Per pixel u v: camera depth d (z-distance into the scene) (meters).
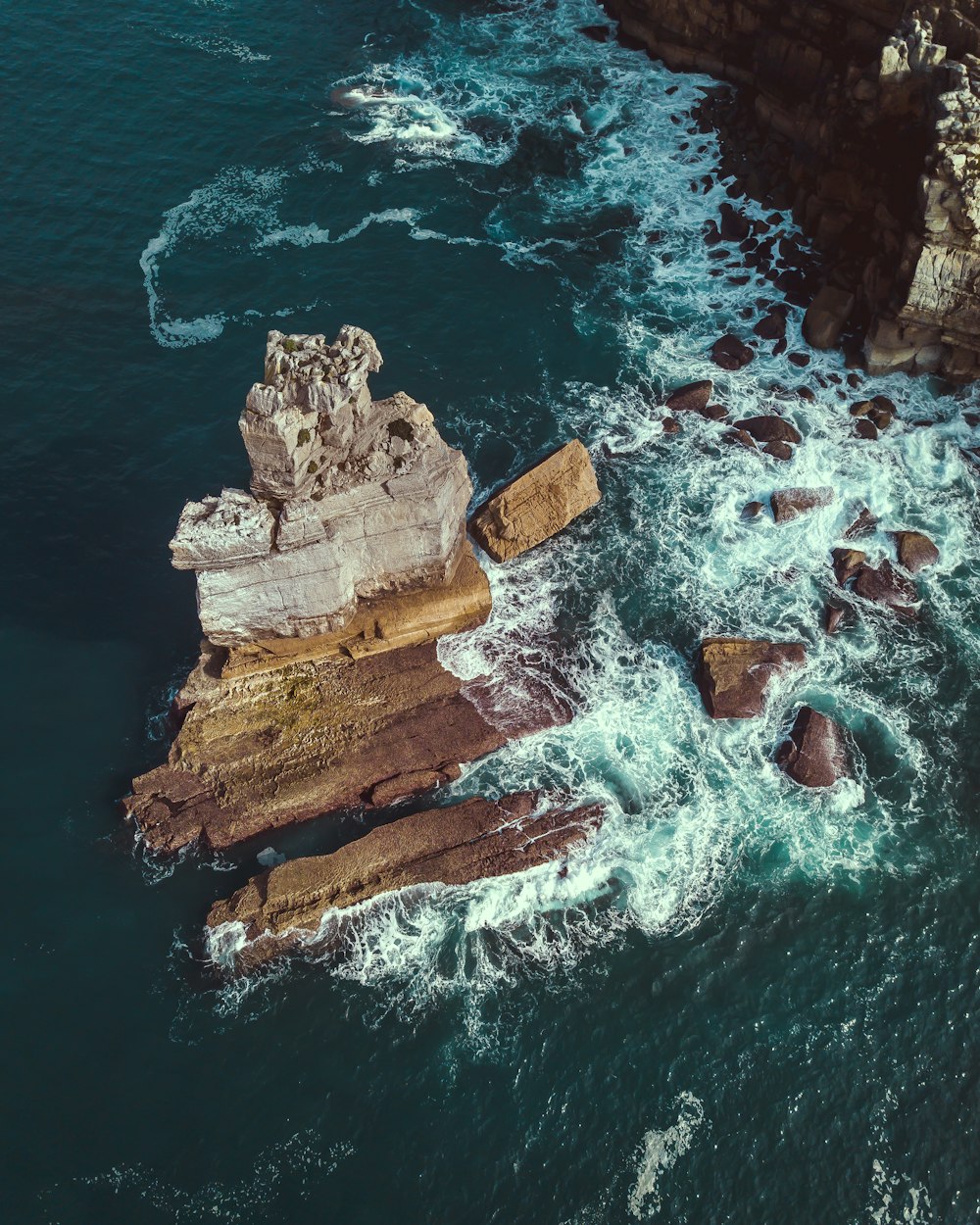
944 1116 34.59
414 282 60.53
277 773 41.59
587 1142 34.16
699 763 42.78
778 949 38.16
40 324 57.59
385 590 45.75
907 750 43.09
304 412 39.84
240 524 40.19
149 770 42.06
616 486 51.53
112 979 37.22
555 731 43.50
